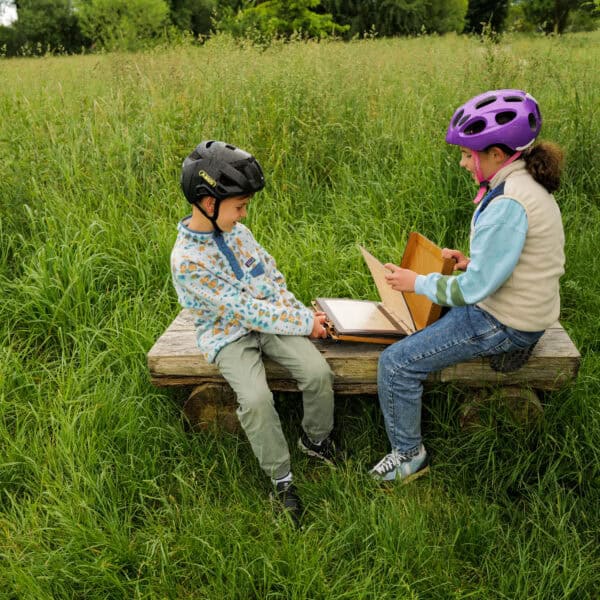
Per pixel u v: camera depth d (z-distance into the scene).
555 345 2.50
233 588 1.98
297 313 2.37
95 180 4.09
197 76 5.38
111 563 2.09
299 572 2.00
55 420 2.59
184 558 2.11
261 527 2.22
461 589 2.00
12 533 2.23
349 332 2.48
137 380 2.82
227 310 2.29
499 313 2.15
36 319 3.22
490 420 2.49
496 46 5.43
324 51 6.45
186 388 2.79
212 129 4.48
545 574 2.00
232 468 2.48
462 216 4.16
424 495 2.43
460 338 2.22
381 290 2.73
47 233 3.70
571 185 4.21
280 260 3.59
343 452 2.58
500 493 2.41
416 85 5.70
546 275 2.07
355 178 4.43
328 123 4.59
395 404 2.36
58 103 5.19
